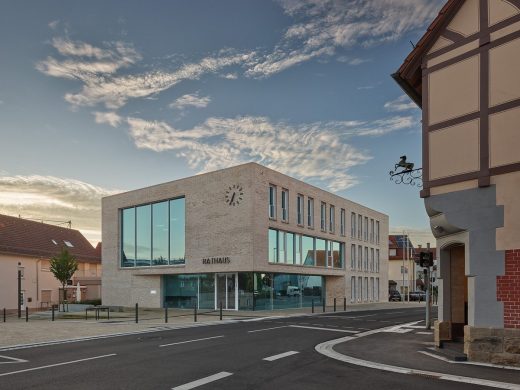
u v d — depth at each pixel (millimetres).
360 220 48125
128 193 40125
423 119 12984
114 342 14586
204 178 34312
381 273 52125
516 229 10945
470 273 11469
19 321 26016
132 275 39312
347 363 10641
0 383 8445
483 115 11734
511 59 11391
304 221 37281
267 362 10688
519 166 11008
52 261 40312
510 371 9820
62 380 8672
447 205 12133
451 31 12625
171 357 11359
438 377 9125
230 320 24062
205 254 33594
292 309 35188
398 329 18938
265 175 32719
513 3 11484
